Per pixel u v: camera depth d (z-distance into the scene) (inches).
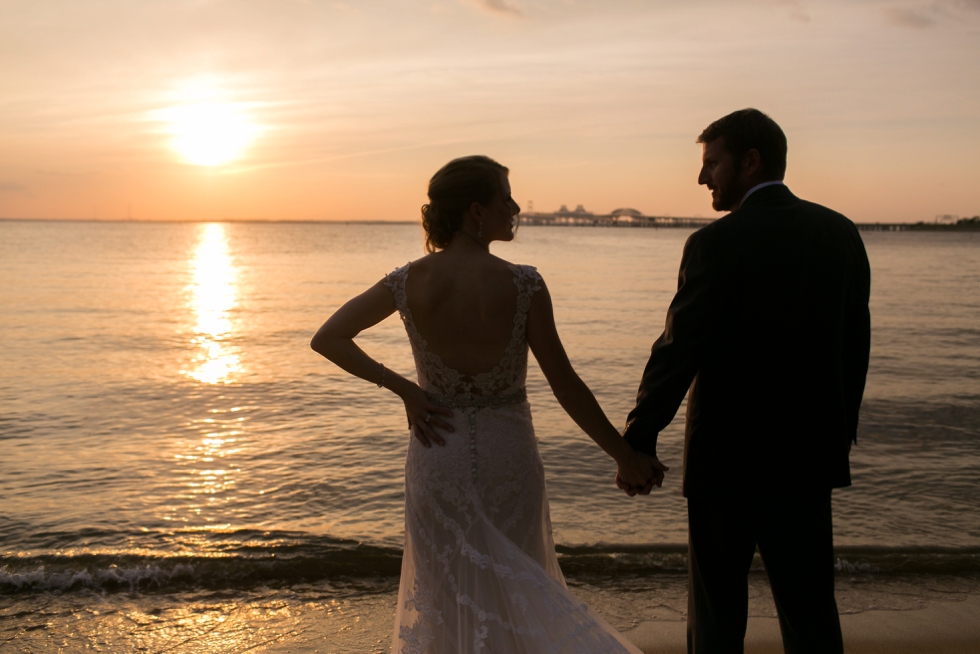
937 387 349.4
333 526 163.5
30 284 1025.5
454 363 75.7
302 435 248.8
